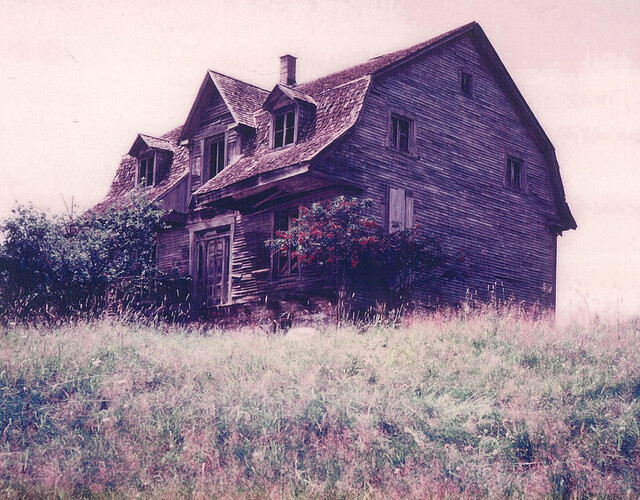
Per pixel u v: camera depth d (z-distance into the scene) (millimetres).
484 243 25000
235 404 10680
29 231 21766
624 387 11281
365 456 9266
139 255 23297
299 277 21656
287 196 22844
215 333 18719
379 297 20234
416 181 23281
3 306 20891
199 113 26281
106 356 13070
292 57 26844
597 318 15031
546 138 27766
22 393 11211
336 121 21812
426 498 8344
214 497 8305
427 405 10680
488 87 26453
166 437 9867
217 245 25141
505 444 9562
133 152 28109
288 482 8688
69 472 8898
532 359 12836
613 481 8781
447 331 14883
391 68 23016
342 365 12711
